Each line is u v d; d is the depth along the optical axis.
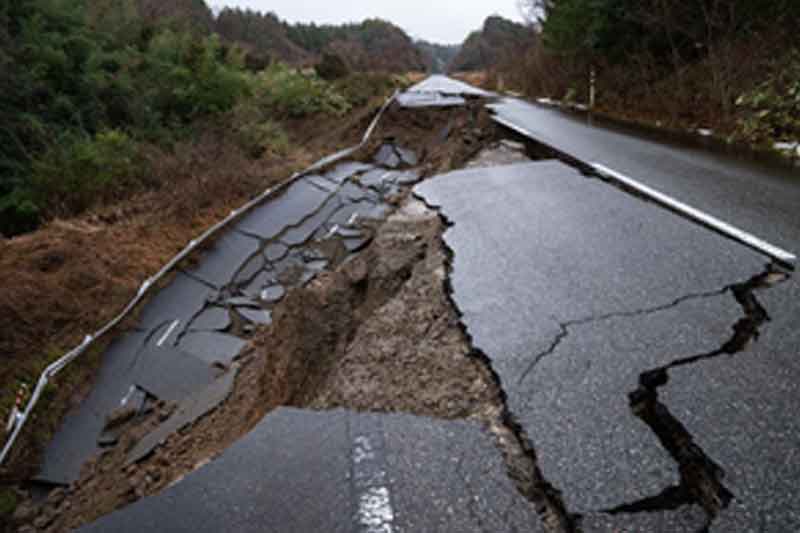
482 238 4.46
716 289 3.18
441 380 2.61
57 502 3.78
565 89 17.11
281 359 4.10
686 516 1.68
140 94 12.70
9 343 4.72
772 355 2.48
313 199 9.44
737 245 3.81
